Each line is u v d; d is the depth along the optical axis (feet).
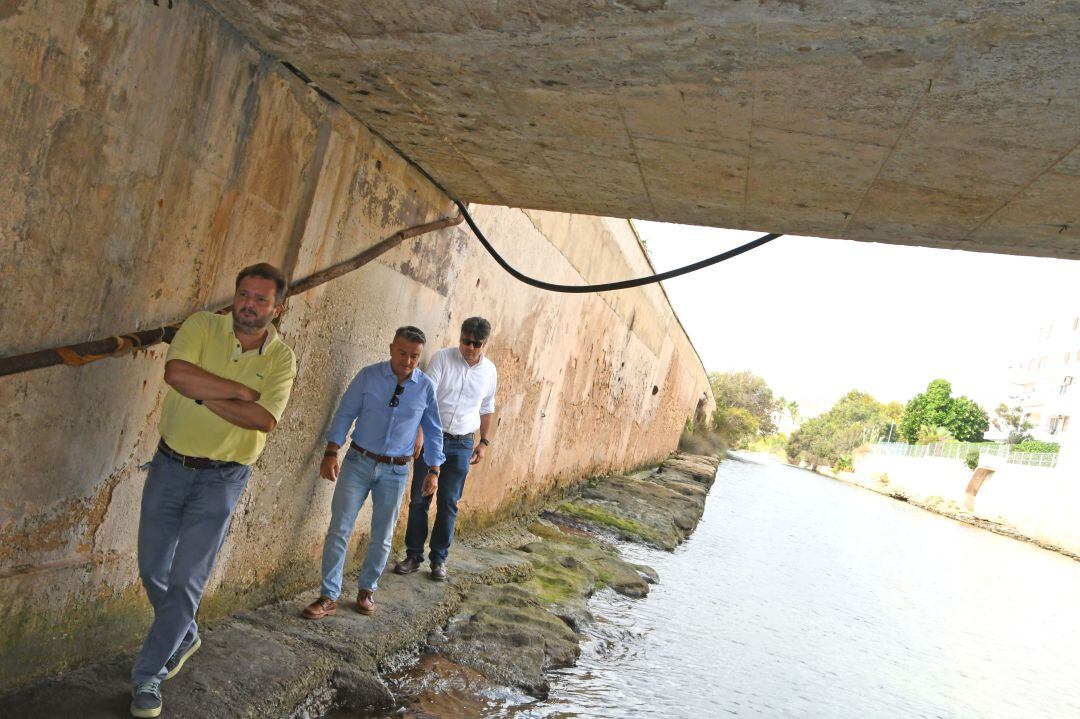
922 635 32.91
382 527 16.88
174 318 11.88
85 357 10.07
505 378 27.94
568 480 43.14
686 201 16.97
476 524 28.55
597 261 37.37
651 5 9.57
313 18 11.22
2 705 10.25
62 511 10.87
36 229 9.35
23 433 9.95
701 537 45.93
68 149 9.47
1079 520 101.30
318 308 15.43
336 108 14.48
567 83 12.19
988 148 11.89
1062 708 25.99
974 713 23.22
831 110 11.53
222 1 10.97
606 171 15.96
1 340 9.32
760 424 268.62
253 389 10.84
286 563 16.72
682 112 12.48
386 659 15.65
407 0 10.41
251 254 13.24
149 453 12.17
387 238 17.24
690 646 23.12
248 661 13.19
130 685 11.52
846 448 265.13
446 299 21.30
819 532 65.16
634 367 56.44
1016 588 56.44
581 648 20.03
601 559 30.14
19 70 8.65
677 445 107.45
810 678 22.88
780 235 18.24
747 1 9.15
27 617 10.64
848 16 9.14
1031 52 9.27
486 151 16.07
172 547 11.17
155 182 10.87
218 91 11.58
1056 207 13.66
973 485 145.48
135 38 9.96
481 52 11.60
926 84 10.39
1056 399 222.07
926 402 255.50
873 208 15.37
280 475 15.70
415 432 17.01
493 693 15.89
